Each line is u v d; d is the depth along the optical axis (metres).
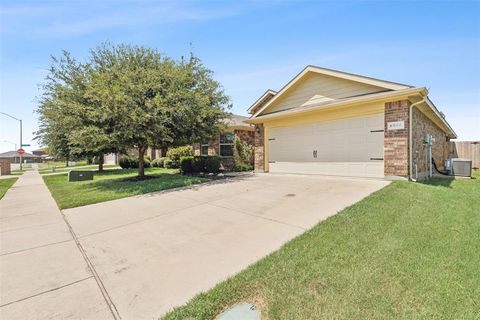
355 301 2.14
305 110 9.82
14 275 2.96
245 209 5.45
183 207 5.93
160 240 3.94
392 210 4.60
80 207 6.43
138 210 5.85
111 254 3.50
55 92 9.93
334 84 9.84
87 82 9.56
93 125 9.02
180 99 9.57
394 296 2.19
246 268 2.87
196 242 3.79
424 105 8.21
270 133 12.20
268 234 3.93
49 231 4.56
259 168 12.54
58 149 15.77
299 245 3.32
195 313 2.14
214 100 11.02
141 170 11.99
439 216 4.28
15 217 5.59
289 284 2.44
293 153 11.23
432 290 2.25
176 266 3.06
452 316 1.94
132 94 8.99
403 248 3.08
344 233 3.60
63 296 2.51
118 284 2.71
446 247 3.09
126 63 9.95
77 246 3.83
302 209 5.15
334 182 8.21
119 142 9.49
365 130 8.91
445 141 16.16
